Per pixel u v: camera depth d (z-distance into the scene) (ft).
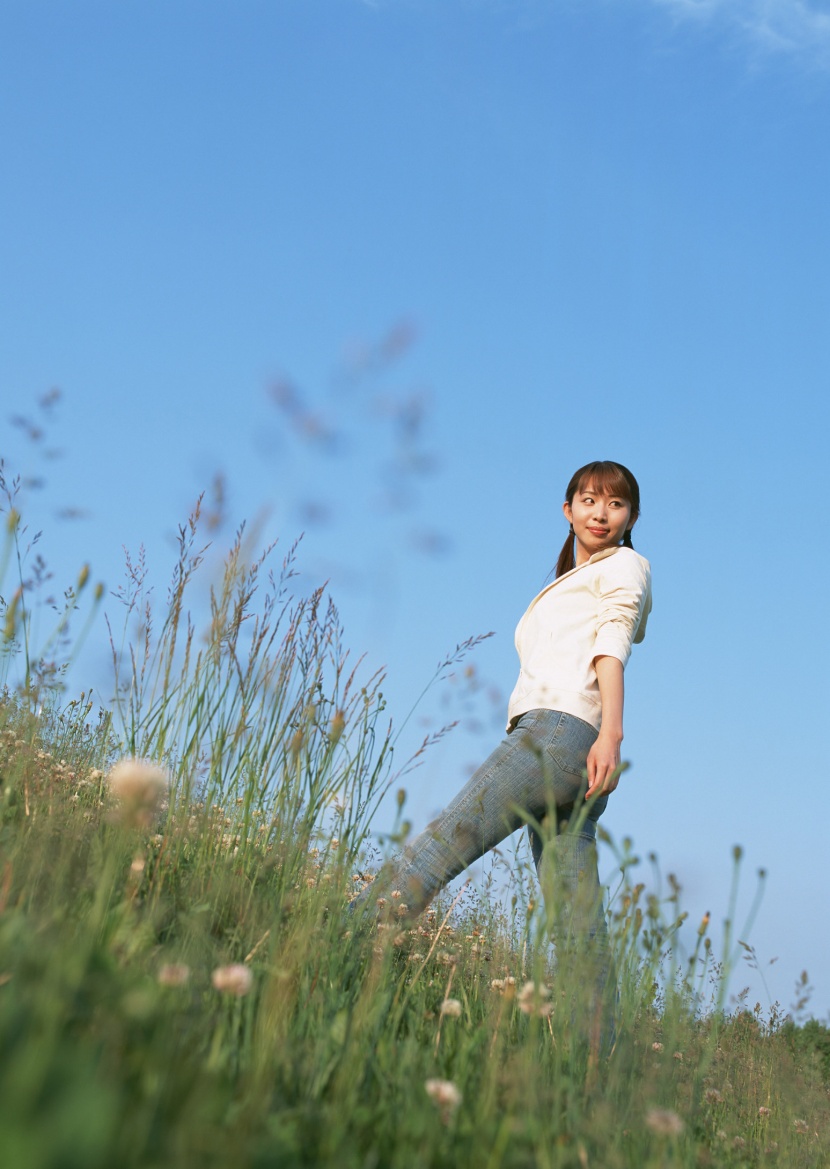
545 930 7.57
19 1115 3.28
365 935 9.55
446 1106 5.96
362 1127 5.65
